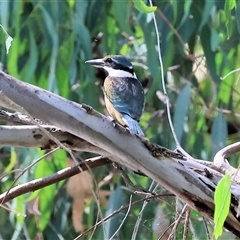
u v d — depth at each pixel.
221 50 10.42
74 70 10.22
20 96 5.52
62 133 6.20
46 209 9.93
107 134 5.82
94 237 10.30
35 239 10.73
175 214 6.92
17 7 9.75
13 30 10.32
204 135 11.30
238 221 6.16
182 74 11.73
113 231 9.87
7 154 10.97
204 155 11.15
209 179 6.14
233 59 11.46
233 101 12.26
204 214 6.12
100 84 12.44
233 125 12.16
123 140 5.85
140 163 5.94
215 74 10.72
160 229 7.78
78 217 9.87
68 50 10.13
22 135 6.18
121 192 10.09
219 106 11.62
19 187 6.84
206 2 9.80
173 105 11.73
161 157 5.93
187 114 11.16
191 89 11.23
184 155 6.52
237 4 9.46
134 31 12.06
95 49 12.33
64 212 11.00
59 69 10.19
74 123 5.72
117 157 6.19
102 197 10.46
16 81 5.51
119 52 11.97
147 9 6.70
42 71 10.47
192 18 10.55
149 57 10.42
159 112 11.83
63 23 10.16
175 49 11.00
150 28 10.47
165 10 10.59
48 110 5.62
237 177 6.57
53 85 10.05
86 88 10.60
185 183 5.99
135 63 12.19
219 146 10.36
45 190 9.92
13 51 9.62
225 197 5.29
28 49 10.45
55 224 10.94
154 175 5.99
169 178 5.98
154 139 11.52
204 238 7.94
